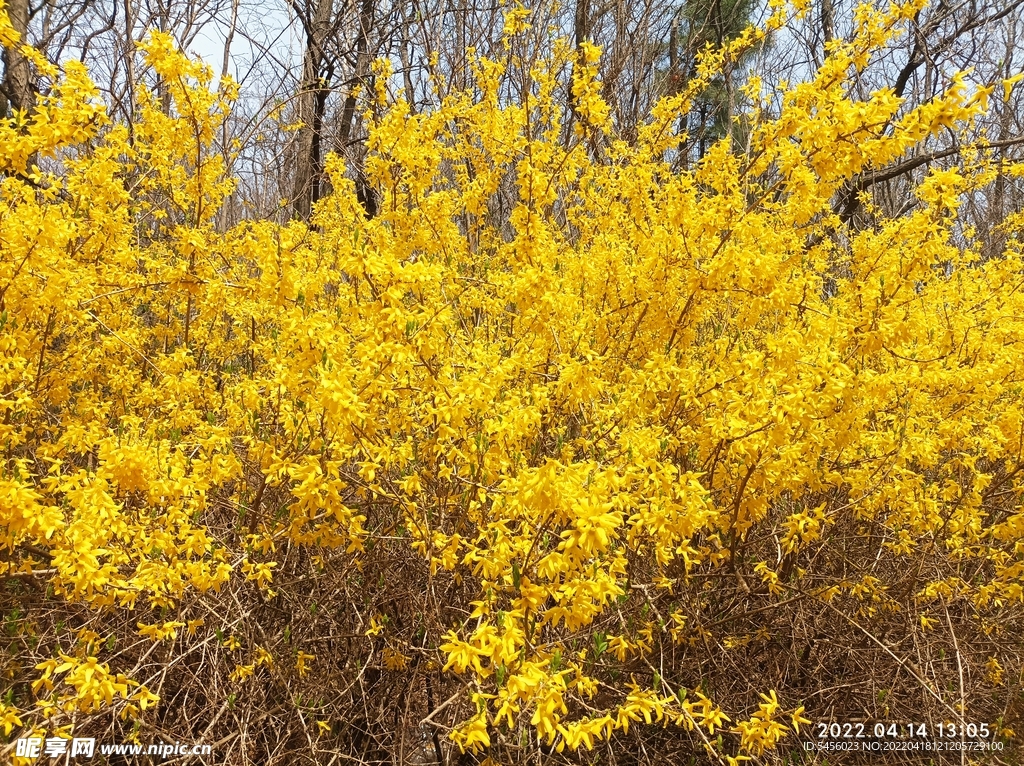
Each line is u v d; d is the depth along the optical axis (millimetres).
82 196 2617
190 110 2775
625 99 7312
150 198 3977
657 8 7246
